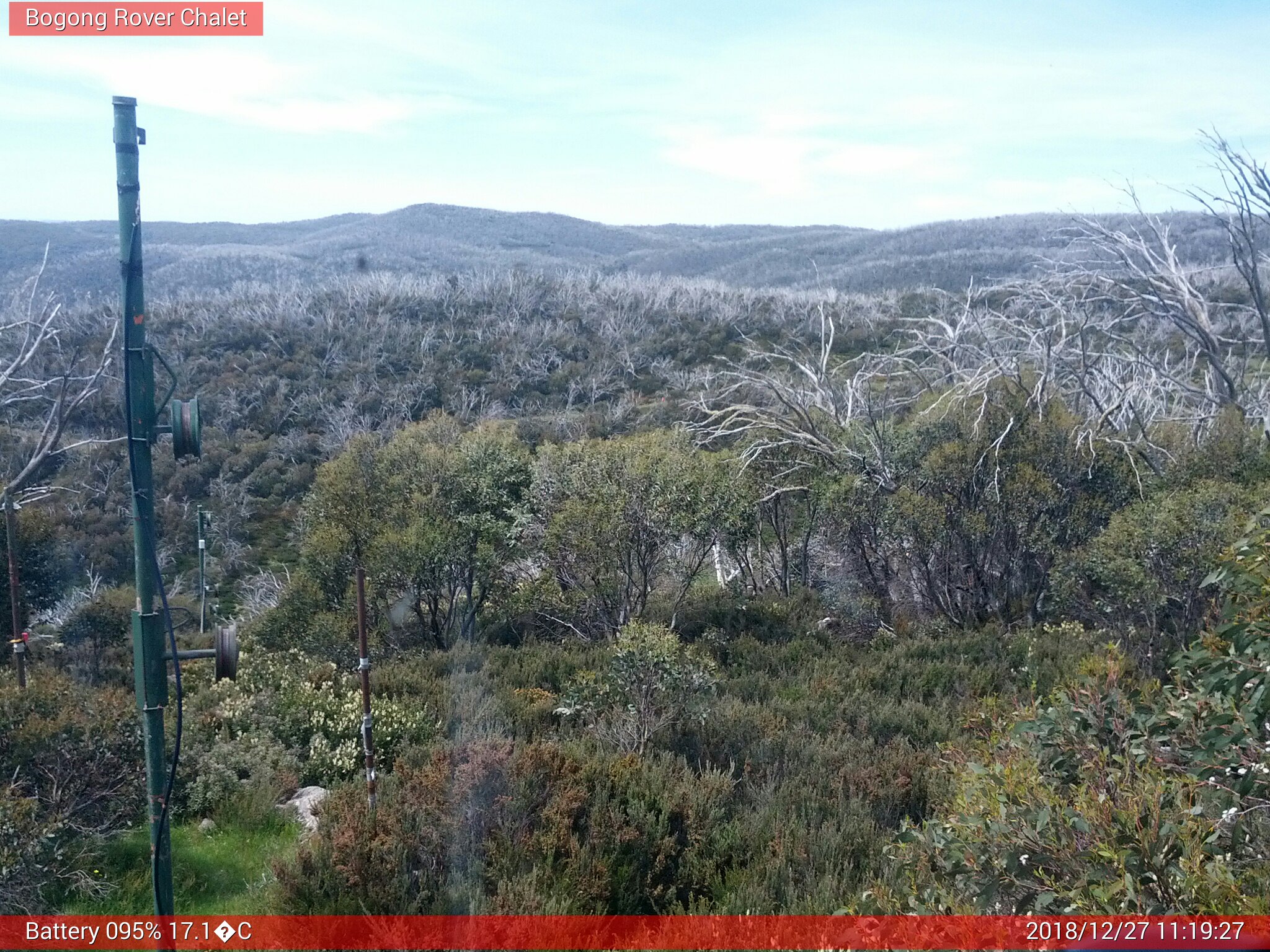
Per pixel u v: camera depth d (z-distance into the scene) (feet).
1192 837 11.52
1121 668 19.45
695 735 25.34
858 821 19.39
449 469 44.93
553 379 97.14
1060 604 38.47
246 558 65.16
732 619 43.19
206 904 18.13
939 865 14.03
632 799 18.24
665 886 17.07
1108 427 45.37
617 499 41.86
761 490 47.11
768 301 127.95
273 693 29.60
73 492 64.13
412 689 32.12
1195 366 63.57
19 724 19.54
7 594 37.96
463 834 16.76
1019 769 13.65
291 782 23.86
